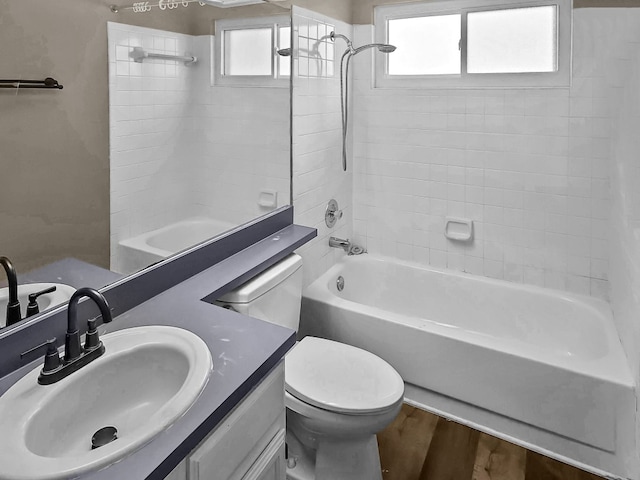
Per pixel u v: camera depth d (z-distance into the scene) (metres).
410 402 2.44
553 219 2.61
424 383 2.35
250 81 2.04
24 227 1.22
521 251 2.72
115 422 1.17
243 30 1.98
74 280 1.36
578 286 2.60
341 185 3.02
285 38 2.27
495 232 2.78
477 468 2.02
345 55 2.86
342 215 3.06
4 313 1.18
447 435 2.22
